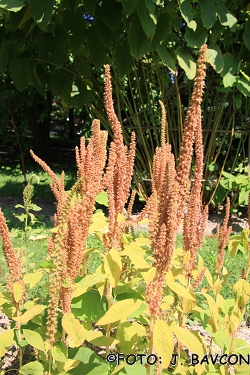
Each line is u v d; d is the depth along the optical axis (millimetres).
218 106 5832
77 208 1451
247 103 5895
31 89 9297
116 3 3824
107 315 1287
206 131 5914
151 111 5957
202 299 3383
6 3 2943
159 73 5602
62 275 1342
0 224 1519
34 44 5047
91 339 1433
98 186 1514
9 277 1656
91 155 1492
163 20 3947
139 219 1670
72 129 22281
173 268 1538
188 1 3727
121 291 1675
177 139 6172
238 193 6008
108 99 1503
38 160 1630
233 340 1732
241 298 1655
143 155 6230
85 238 1468
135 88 6516
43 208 6750
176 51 4070
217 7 4020
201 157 1555
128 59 4355
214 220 6004
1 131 10484
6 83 8938
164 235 1249
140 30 3801
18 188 8180
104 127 6215
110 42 4098
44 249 4387
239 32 5055
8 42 4531
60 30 4449
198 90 1225
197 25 4172
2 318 2945
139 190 6203
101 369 1522
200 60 1208
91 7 3766
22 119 10477
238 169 6367
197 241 1708
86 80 5020
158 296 1332
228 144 6551
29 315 1336
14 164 11664
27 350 2389
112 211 1531
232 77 4719
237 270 4035
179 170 1299
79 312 1664
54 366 1515
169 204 1233
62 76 4930
